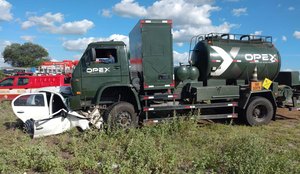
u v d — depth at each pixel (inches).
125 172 231.0
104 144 325.1
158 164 246.4
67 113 375.9
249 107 437.1
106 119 381.4
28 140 342.6
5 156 273.4
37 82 756.0
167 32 396.5
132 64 451.5
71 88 391.2
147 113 395.9
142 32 389.4
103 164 250.7
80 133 367.9
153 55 393.7
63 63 1069.8
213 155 265.6
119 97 399.9
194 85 427.2
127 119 387.2
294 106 477.1
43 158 254.4
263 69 456.8
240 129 410.6
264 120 445.4
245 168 225.0
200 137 343.6
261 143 284.0
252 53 450.6
